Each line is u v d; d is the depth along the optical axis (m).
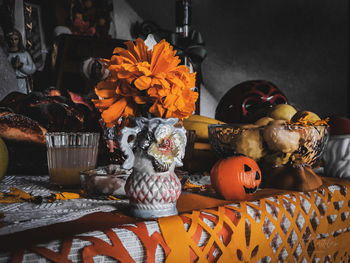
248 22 2.35
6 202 0.51
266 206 0.47
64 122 0.80
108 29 1.52
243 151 0.62
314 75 2.70
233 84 2.29
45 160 0.78
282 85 2.54
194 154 0.84
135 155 0.43
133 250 0.34
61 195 0.53
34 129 0.76
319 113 2.73
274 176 0.60
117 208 0.46
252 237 0.43
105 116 0.42
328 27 2.78
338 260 0.58
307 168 0.61
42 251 0.30
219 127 0.65
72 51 1.16
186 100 0.43
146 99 0.42
